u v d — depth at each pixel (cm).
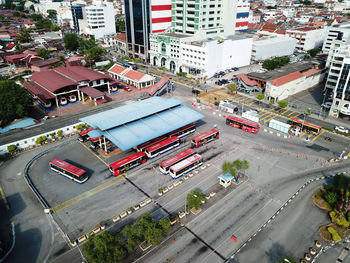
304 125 8800
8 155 7738
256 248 4819
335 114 9869
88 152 7919
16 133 8888
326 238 4994
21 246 4919
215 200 5969
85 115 10225
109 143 8400
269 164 7200
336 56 10512
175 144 8019
